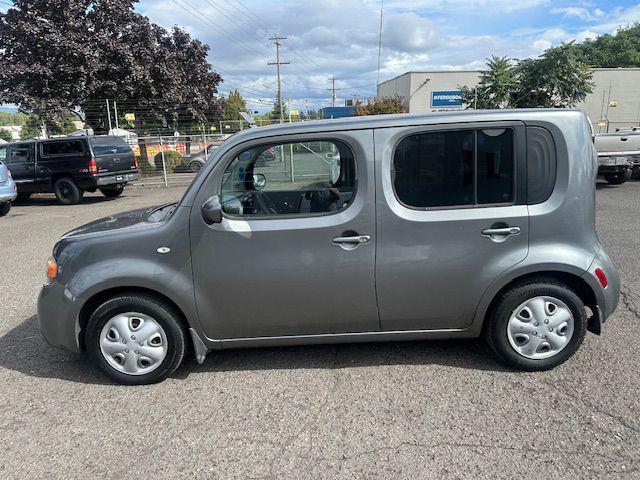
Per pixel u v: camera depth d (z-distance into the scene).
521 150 3.30
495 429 2.85
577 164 3.31
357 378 3.49
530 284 3.38
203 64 29.42
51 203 15.15
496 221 3.31
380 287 3.37
